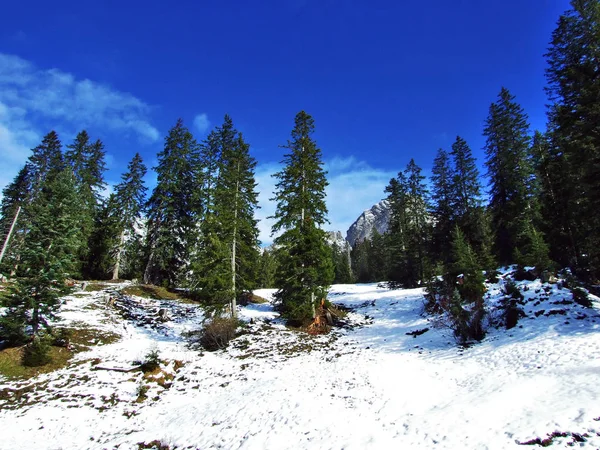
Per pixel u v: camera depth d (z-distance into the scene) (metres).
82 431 11.20
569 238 24.22
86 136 37.09
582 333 13.34
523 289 19.09
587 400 7.80
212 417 11.17
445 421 8.39
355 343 19.89
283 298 23.73
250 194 26.50
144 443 10.14
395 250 39.38
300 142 26.48
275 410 10.80
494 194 31.69
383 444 7.73
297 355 18.09
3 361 14.65
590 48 19.14
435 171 36.12
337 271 69.94
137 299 27.00
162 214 32.16
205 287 21.30
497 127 31.75
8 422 11.45
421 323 21.91
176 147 34.09
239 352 18.41
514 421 7.63
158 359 16.48
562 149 22.50
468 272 19.42
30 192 34.25
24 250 16.19
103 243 36.03
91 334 18.78
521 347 13.59
